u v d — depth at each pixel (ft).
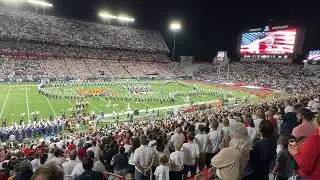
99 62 266.98
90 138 57.93
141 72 273.13
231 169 14.51
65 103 133.39
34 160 34.06
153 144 32.32
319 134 12.28
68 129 92.38
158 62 310.65
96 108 127.65
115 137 51.75
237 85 237.66
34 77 204.64
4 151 55.01
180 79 279.90
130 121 105.50
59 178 9.75
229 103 144.46
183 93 172.96
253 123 26.81
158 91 184.03
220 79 266.36
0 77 190.08
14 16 260.01
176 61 338.95
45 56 245.04
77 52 267.80
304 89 194.18
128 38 316.19
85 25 302.25
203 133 30.22
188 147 28.12
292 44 223.51
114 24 337.93
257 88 219.41
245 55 264.31
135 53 307.17
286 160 21.52
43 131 88.07
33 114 108.88
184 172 28.19
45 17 281.74
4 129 83.25
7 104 124.98
